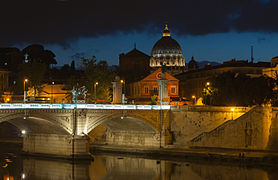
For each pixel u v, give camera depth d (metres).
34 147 127.69
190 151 125.88
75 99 128.62
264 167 110.81
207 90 155.38
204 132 130.25
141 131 142.62
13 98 184.62
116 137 149.00
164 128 139.25
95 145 146.75
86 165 116.56
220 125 128.88
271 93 139.62
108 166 117.06
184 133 138.75
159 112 139.12
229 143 126.25
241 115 133.25
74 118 118.62
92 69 187.00
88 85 183.88
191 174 106.56
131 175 107.00
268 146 123.44
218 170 109.12
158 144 138.00
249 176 101.69
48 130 122.44
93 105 123.12
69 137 118.25
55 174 106.56
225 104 143.12
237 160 116.38
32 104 110.31
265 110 125.00
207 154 121.44
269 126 124.81
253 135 124.38
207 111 136.25
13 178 101.88
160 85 141.75
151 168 114.31
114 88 154.00
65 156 118.88
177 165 117.06
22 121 121.88
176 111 140.12
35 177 103.25
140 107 133.75
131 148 137.25
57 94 198.88
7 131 166.88
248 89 138.88
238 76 147.88
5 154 130.88
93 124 123.31
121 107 129.38
